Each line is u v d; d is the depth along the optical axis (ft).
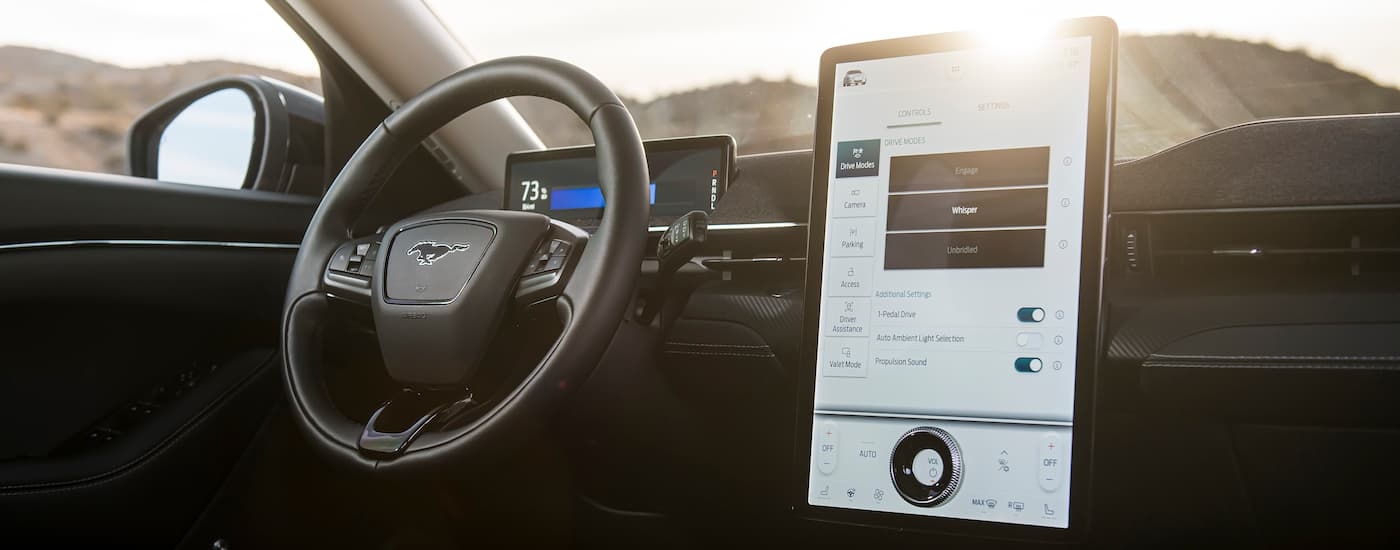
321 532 3.98
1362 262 2.88
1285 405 2.85
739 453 3.67
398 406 2.55
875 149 2.57
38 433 3.22
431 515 4.14
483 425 2.34
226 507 3.67
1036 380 2.33
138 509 3.30
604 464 3.76
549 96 2.69
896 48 2.58
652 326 3.48
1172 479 3.19
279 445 3.87
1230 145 2.92
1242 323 2.86
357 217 3.00
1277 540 3.15
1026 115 2.43
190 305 3.61
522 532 4.04
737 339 3.45
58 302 3.16
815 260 2.57
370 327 2.81
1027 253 2.38
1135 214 3.04
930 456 2.40
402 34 4.31
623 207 2.49
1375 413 2.76
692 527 3.89
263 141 4.61
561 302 2.45
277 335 4.04
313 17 4.18
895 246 2.51
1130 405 3.06
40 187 3.10
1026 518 2.29
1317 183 2.83
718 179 3.62
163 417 3.44
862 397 2.48
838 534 3.55
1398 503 2.91
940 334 2.44
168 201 3.56
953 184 2.48
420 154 4.75
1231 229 2.98
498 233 2.54
